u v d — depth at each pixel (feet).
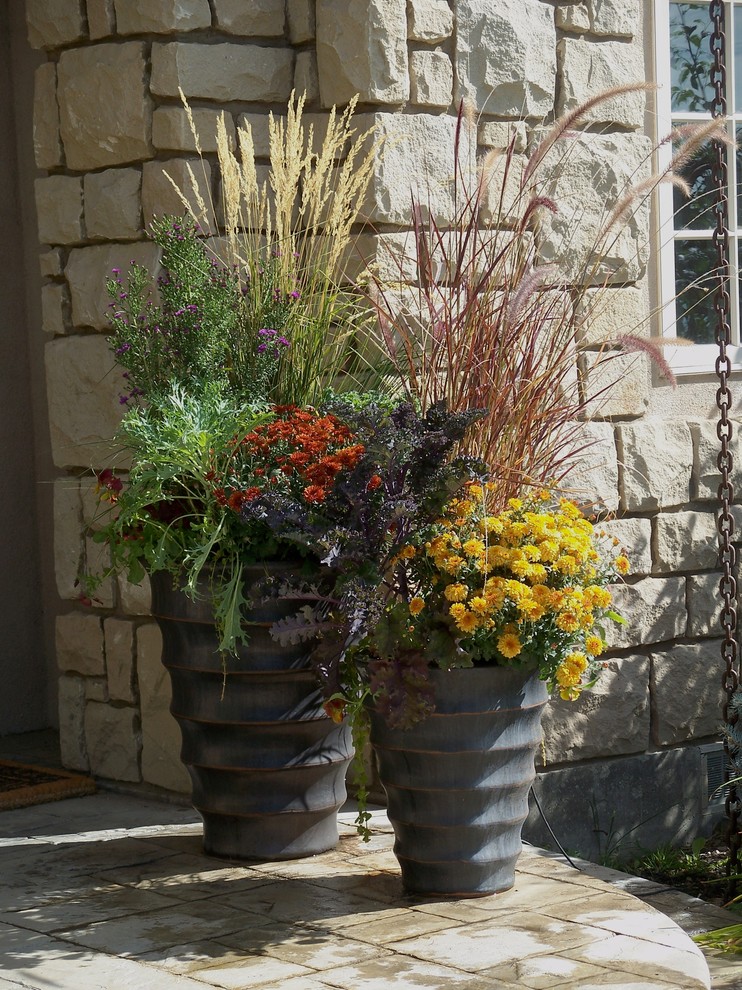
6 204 18.42
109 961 10.18
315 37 14.92
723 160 14.76
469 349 12.68
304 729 12.20
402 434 11.09
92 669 16.08
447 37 14.87
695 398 17.48
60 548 16.19
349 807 14.39
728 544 15.01
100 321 15.34
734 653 15.16
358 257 14.51
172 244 13.46
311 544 11.14
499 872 11.54
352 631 11.12
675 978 9.72
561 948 10.32
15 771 16.61
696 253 18.03
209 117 14.66
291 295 13.62
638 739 16.62
